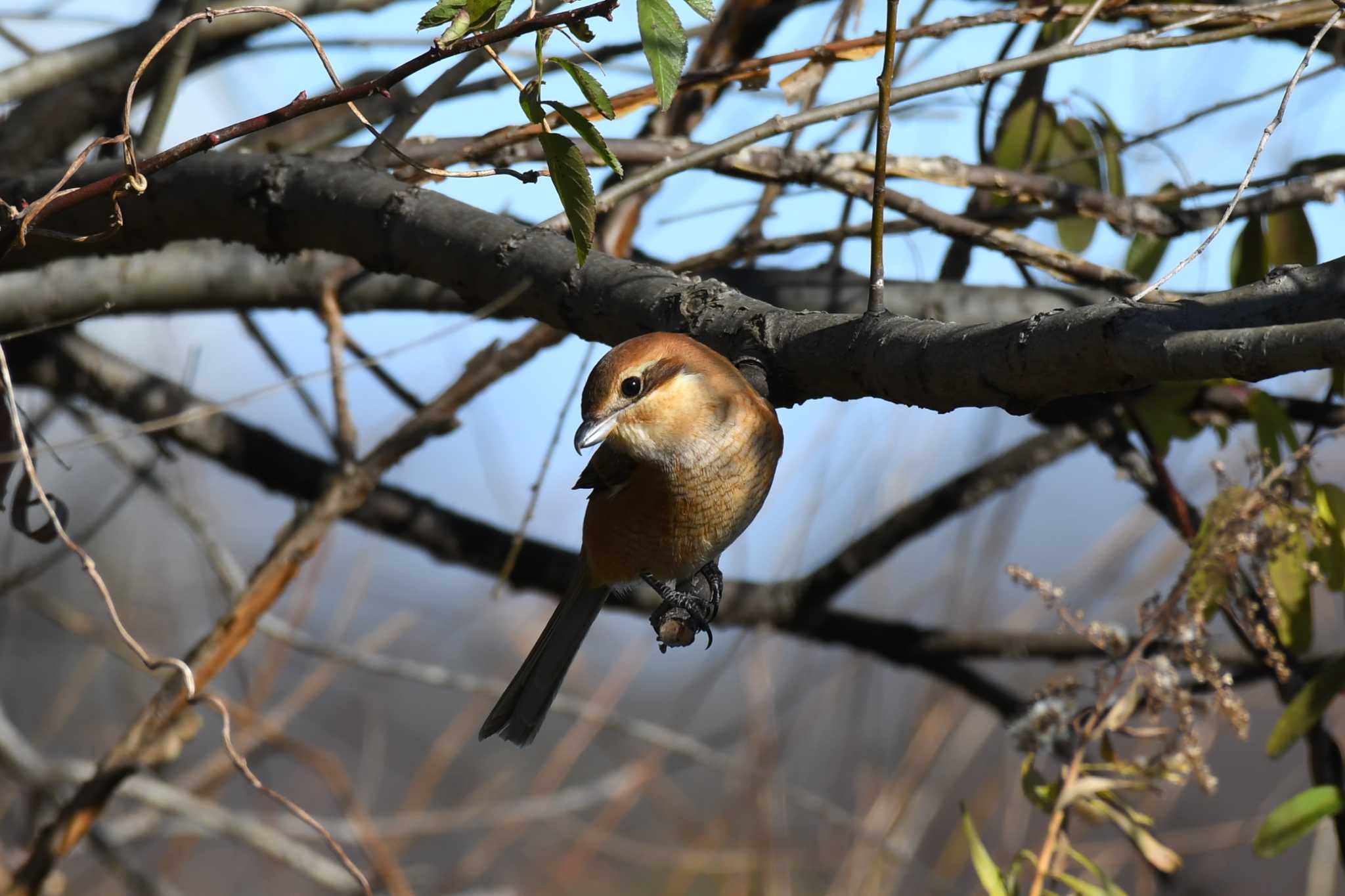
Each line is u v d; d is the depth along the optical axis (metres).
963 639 9.18
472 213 6.12
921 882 10.36
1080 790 5.47
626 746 12.19
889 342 4.82
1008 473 9.11
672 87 4.41
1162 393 8.14
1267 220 7.83
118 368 8.86
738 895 9.79
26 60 8.33
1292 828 5.85
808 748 10.00
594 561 6.95
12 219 5.14
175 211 6.52
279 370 8.80
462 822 9.74
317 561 9.08
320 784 13.34
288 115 4.95
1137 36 6.76
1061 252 7.58
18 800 10.00
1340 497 6.11
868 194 7.46
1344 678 5.91
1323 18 6.89
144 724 6.76
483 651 11.20
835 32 8.02
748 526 6.60
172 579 11.46
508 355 7.50
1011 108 8.72
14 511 6.79
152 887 9.19
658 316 5.89
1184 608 5.68
